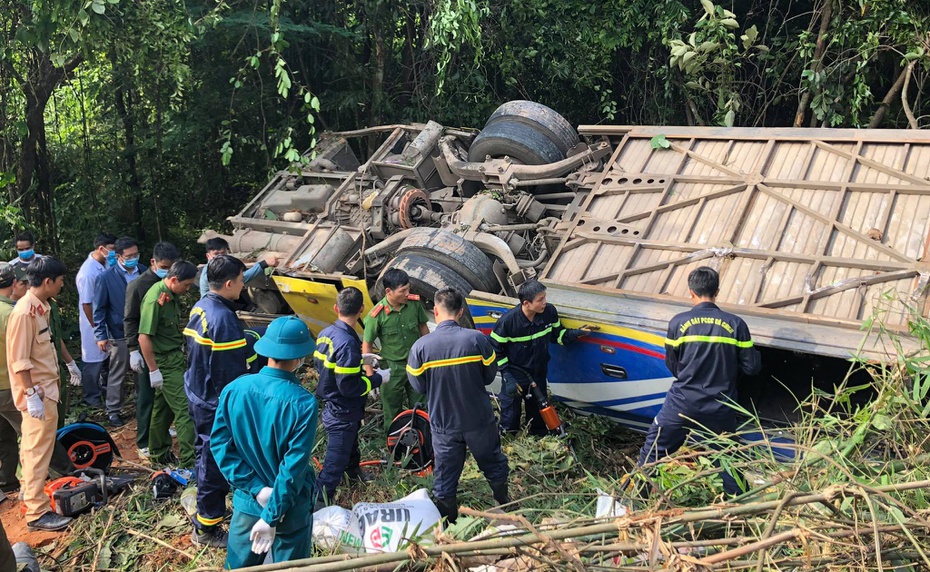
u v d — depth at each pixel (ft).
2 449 18.17
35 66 30.68
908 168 18.79
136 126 36.11
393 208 25.36
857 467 11.77
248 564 12.18
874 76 31.22
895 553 9.68
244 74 33.24
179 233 38.52
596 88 34.73
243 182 38.27
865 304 16.83
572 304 19.22
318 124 36.76
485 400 15.28
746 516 10.49
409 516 14.34
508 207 24.07
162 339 18.16
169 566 15.19
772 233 18.84
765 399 19.08
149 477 18.81
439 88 30.42
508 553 9.92
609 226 20.81
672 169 21.53
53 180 36.17
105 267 23.35
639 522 9.76
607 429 20.10
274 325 11.68
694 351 15.16
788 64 31.83
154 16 26.27
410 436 18.15
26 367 15.93
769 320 17.22
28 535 16.47
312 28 31.94
